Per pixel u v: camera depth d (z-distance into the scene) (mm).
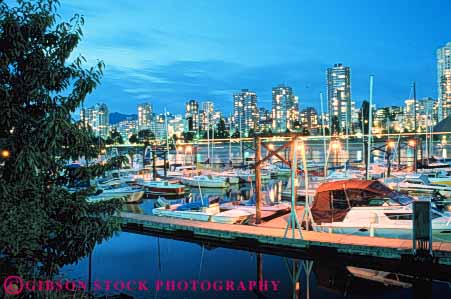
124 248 18234
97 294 12414
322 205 19594
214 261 16172
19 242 6406
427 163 48344
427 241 13414
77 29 7250
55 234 7547
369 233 16656
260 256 16766
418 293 12570
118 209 8023
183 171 51094
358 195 19344
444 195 29234
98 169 7805
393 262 14031
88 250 7637
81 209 7445
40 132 6488
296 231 17375
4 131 6711
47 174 7469
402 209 16875
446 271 13156
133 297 12242
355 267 14750
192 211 22344
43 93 6969
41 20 6828
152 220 20594
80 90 7094
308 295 12578
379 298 12266
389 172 36469
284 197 30828
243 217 21156
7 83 6867
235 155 103500
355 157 75750
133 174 48812
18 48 6621
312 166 52375
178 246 18469
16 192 6578
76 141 7266
